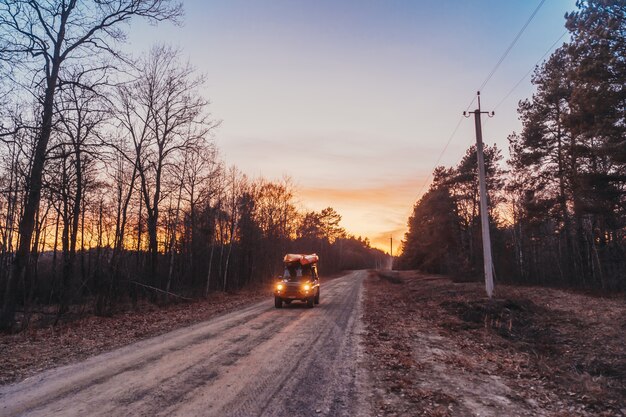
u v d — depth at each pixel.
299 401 6.61
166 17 19.41
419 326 15.20
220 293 32.75
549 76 32.44
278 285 22.00
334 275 92.69
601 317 15.23
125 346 11.27
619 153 21.17
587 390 7.45
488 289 20.09
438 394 7.09
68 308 19.19
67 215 24.50
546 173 32.97
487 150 46.25
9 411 6.12
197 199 33.22
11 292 15.43
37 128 15.71
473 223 48.56
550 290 25.47
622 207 24.81
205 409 6.20
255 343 11.62
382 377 8.12
